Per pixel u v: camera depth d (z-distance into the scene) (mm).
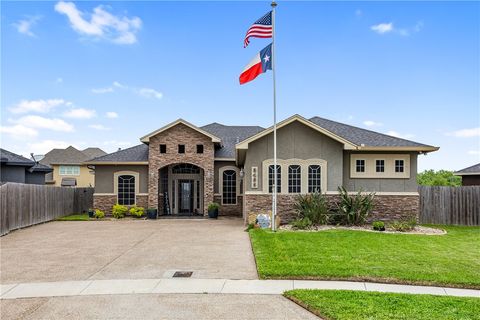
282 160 17719
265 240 12570
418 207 17969
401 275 8250
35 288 7836
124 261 10250
